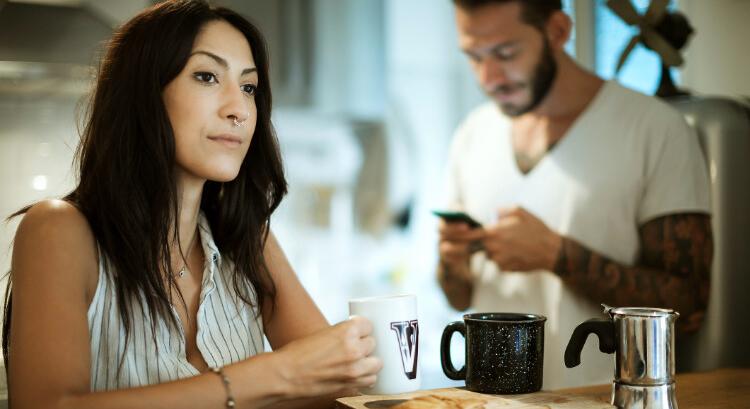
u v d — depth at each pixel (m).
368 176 3.25
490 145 2.39
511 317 1.06
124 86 1.08
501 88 2.35
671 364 0.95
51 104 2.67
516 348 1.00
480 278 2.33
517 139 2.32
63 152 2.69
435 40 3.10
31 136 2.67
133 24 1.10
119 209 1.07
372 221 3.23
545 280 2.20
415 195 3.17
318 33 3.00
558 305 2.17
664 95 2.17
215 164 1.09
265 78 1.22
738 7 2.12
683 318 2.01
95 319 1.06
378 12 3.07
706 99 2.03
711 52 2.19
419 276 3.14
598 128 2.16
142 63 1.07
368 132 3.24
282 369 0.94
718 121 1.96
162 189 1.08
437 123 3.12
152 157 1.07
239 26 1.17
